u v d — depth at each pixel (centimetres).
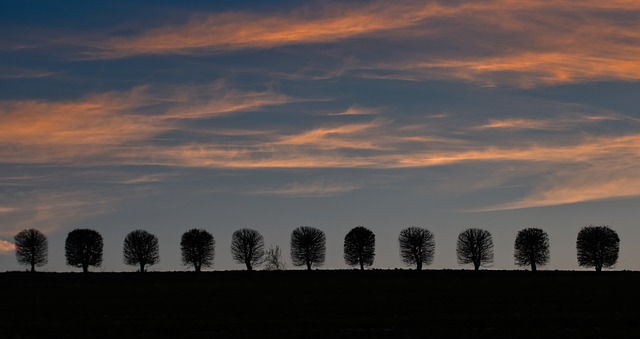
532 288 8912
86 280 12762
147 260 15088
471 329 6012
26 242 15225
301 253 15075
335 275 13700
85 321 6575
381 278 12975
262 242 15288
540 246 14725
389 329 6066
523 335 5716
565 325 6128
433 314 6856
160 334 5894
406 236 15162
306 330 6022
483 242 14912
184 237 15175
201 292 9100
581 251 14600
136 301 8069
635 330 5809
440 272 14075
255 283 11344
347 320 6419
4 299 8375
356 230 15238
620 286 8831
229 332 5991
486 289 8956
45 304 7838
